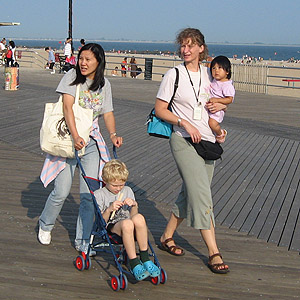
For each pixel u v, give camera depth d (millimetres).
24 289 3709
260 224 5266
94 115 4266
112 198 4000
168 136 4117
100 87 4199
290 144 9047
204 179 4031
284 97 16625
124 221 3693
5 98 13555
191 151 4062
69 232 4910
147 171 7172
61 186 4316
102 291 3719
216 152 4082
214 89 4098
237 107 13672
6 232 4840
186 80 4074
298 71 40688
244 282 3957
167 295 3691
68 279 3900
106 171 3891
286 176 7031
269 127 10680
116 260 3762
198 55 4109
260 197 6133
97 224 3941
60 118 4113
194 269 4160
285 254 4547
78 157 4023
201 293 3742
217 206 5797
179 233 5004
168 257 4391
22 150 8336
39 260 4234
